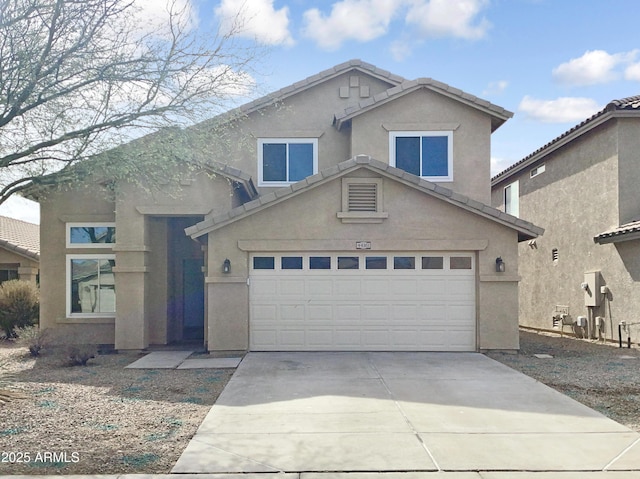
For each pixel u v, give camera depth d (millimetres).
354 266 14266
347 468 6227
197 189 14867
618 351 14852
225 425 7812
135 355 14477
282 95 17500
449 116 16750
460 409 8633
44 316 15789
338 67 17750
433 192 13953
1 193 10875
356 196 14078
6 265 23953
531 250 22562
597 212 17516
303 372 11562
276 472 6125
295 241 14016
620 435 7348
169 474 6082
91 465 6340
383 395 9547
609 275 16891
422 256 14266
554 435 7355
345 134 17672
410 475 6047
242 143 15695
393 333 14180
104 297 15773
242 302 13969
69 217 15812
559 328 19953
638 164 16312
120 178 11984
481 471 6148
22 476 6031
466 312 14203
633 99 16969
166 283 16250
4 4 9672
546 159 21188
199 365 12547
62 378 11359
